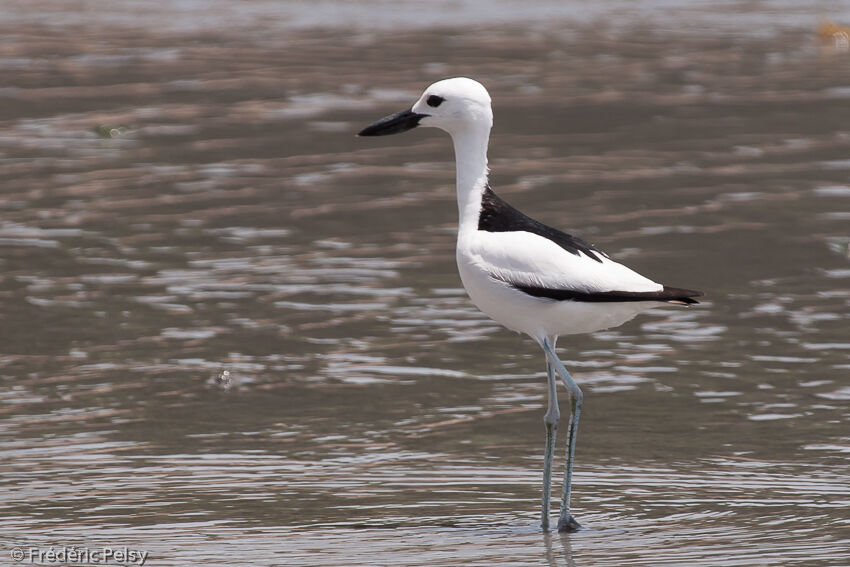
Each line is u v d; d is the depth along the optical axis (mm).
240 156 22547
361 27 36656
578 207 19094
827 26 35156
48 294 15562
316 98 27016
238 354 13609
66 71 30141
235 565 8695
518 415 11922
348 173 21469
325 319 14750
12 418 11820
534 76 29266
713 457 10781
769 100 26578
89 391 12539
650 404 12109
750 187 20141
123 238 17891
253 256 17109
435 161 22312
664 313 14883
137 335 14195
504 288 9289
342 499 10031
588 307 9195
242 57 31859
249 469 10656
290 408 12117
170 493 10125
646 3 41469
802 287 15594
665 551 8883
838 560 8648
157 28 36688
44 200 19781
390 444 11242
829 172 20969
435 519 9625
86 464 10734
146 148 23109
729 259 16656
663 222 18281
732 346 13719
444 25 36906
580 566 8648
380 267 16641
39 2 41688
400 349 13789
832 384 12539
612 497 10039
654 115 25406
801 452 10867
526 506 9898
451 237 17953
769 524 9367
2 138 23828
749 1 41688
